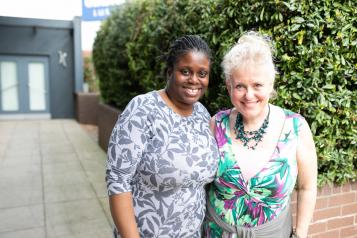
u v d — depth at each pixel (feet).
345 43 7.18
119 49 18.25
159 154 4.47
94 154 21.43
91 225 11.14
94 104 35.83
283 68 7.16
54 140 26.40
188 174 4.61
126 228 4.41
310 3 6.82
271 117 5.09
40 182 15.70
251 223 5.11
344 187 8.58
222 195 5.27
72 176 16.65
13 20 37.35
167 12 11.71
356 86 7.88
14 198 13.58
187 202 4.81
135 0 16.39
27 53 38.60
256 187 4.99
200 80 4.69
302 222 5.34
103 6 24.36
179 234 4.84
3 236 10.35
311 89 7.09
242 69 4.70
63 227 10.98
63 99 40.78
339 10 7.11
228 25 8.49
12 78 38.73
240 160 5.07
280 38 7.07
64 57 40.01
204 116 5.34
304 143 5.04
